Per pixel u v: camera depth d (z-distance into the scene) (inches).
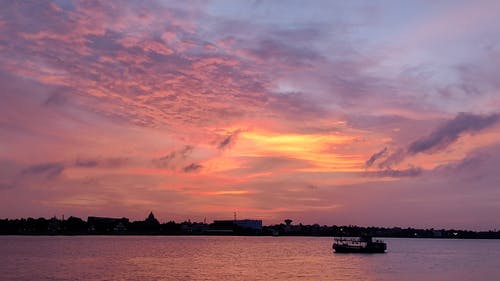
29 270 5305.1
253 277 4913.9
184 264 6363.2
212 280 4635.8
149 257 7618.1
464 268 6240.2
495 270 5974.4
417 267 6279.5
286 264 6505.9
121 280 4503.0
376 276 5142.7
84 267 5698.8
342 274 5260.8
